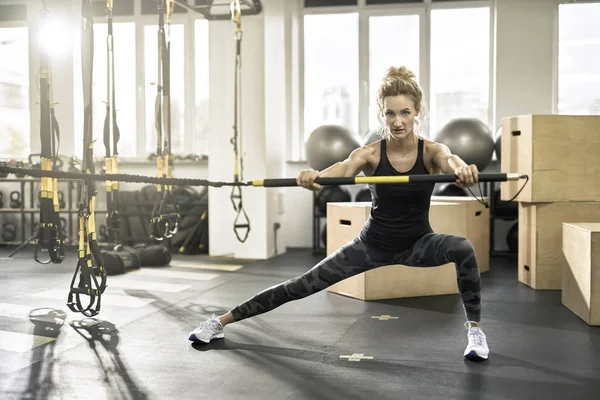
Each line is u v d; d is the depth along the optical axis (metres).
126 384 2.59
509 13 6.93
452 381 2.61
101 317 3.85
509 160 4.98
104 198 7.68
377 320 3.73
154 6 7.86
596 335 3.37
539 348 3.11
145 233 7.61
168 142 4.28
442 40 7.35
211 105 6.71
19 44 8.02
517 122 4.82
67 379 2.66
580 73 6.97
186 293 4.66
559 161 4.60
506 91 6.98
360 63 7.53
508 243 6.63
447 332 3.44
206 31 7.80
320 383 2.59
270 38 6.63
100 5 7.70
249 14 6.48
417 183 2.67
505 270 5.69
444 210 4.56
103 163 7.50
